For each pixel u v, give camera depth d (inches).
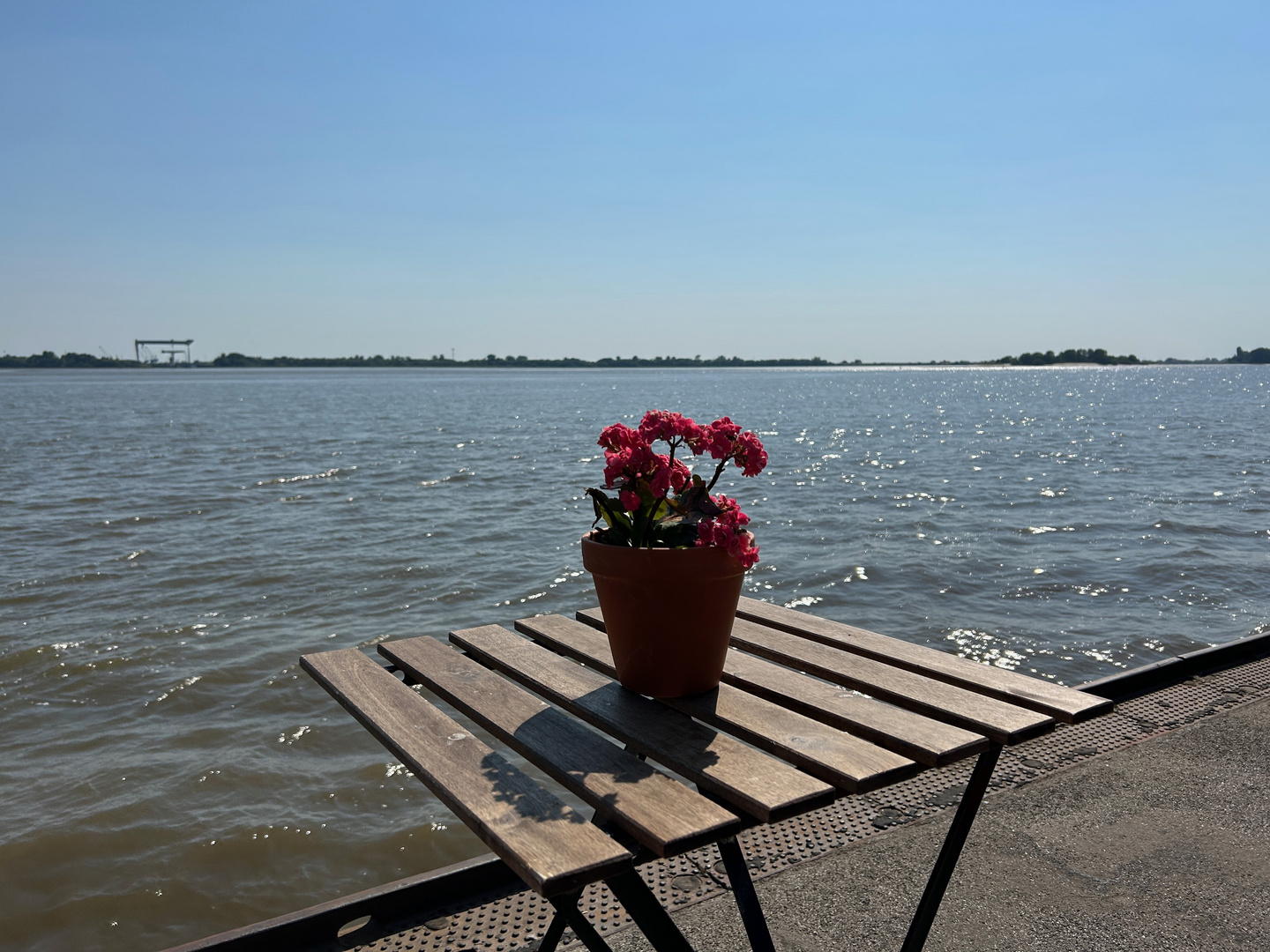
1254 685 134.6
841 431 1266.0
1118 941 74.2
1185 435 1119.6
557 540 422.3
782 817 42.4
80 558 383.2
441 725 55.3
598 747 51.1
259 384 4849.9
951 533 427.8
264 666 242.8
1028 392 3383.4
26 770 182.4
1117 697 130.7
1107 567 348.8
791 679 63.4
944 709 54.9
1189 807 97.3
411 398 2746.1
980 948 73.4
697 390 3897.6
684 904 80.9
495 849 40.2
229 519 488.4
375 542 418.3
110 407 2038.6
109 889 141.4
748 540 58.7
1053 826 94.0
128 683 230.4
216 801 168.6
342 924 79.3
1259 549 379.6
